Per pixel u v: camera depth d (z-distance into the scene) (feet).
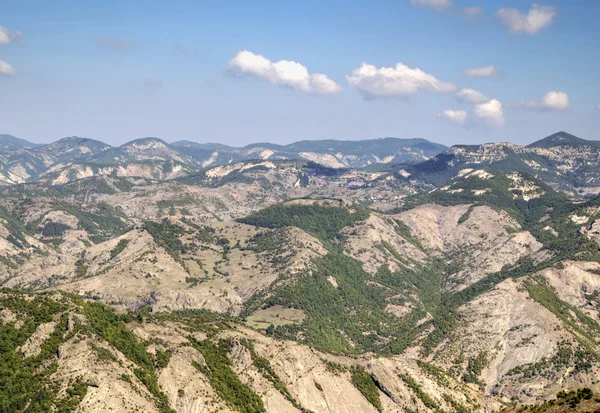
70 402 633.20
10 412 621.72
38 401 632.38
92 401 640.17
